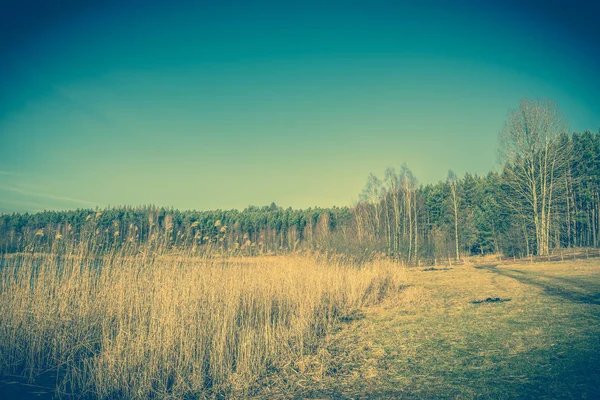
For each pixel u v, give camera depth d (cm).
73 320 1024
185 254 1356
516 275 2439
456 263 4431
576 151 4934
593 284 1753
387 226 5556
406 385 716
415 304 1593
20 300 982
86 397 714
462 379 716
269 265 1719
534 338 924
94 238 1227
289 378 813
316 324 1278
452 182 5378
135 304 1114
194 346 941
